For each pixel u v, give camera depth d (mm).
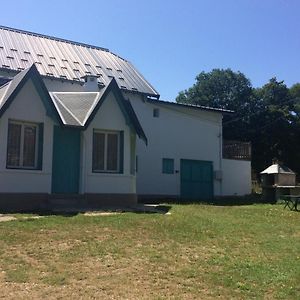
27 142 17031
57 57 26891
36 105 17094
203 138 29734
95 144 18516
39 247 10422
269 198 28641
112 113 18781
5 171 16234
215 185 30188
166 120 28141
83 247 10555
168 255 10266
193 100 54750
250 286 8422
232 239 12227
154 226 13195
